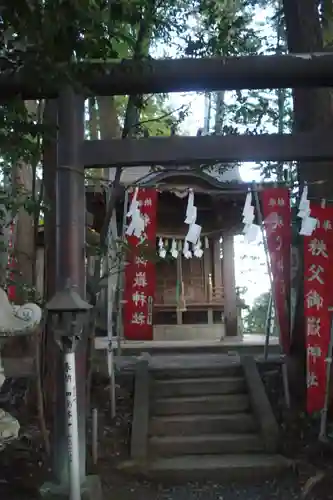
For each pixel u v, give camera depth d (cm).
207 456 689
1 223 746
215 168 1161
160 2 605
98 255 650
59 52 352
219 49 686
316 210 712
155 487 619
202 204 1349
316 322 717
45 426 657
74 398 437
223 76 493
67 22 324
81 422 482
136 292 847
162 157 493
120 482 623
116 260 762
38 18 321
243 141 495
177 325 1569
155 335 1546
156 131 1002
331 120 761
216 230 1462
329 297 716
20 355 1034
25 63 372
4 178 737
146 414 741
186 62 490
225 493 600
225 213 1362
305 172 764
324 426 695
